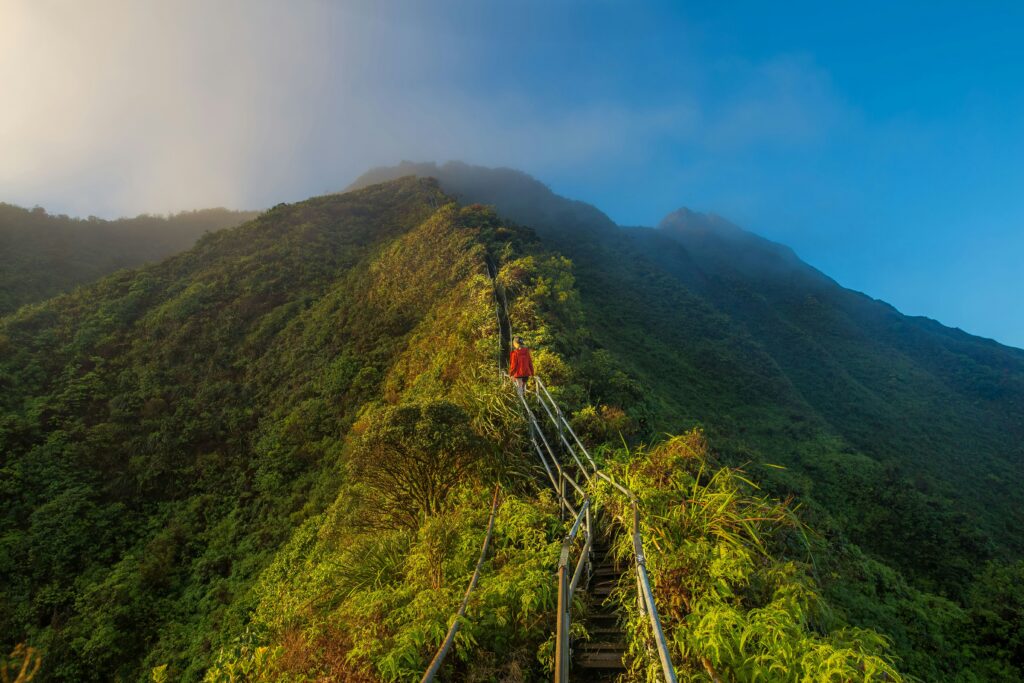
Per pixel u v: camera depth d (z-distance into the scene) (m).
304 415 23.91
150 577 16.56
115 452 23.55
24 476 20.97
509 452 8.27
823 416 48.28
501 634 4.17
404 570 5.93
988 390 61.72
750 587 3.87
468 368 14.51
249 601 13.54
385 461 7.62
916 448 45.75
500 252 32.41
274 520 18.08
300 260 45.03
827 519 13.79
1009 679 9.06
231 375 30.22
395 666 3.66
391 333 27.73
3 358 28.69
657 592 3.92
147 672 13.32
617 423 9.51
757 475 16.88
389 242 48.22
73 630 14.88
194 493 21.64
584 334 20.38
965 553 24.72
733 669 3.15
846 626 3.76
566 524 6.02
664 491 4.91
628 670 3.65
